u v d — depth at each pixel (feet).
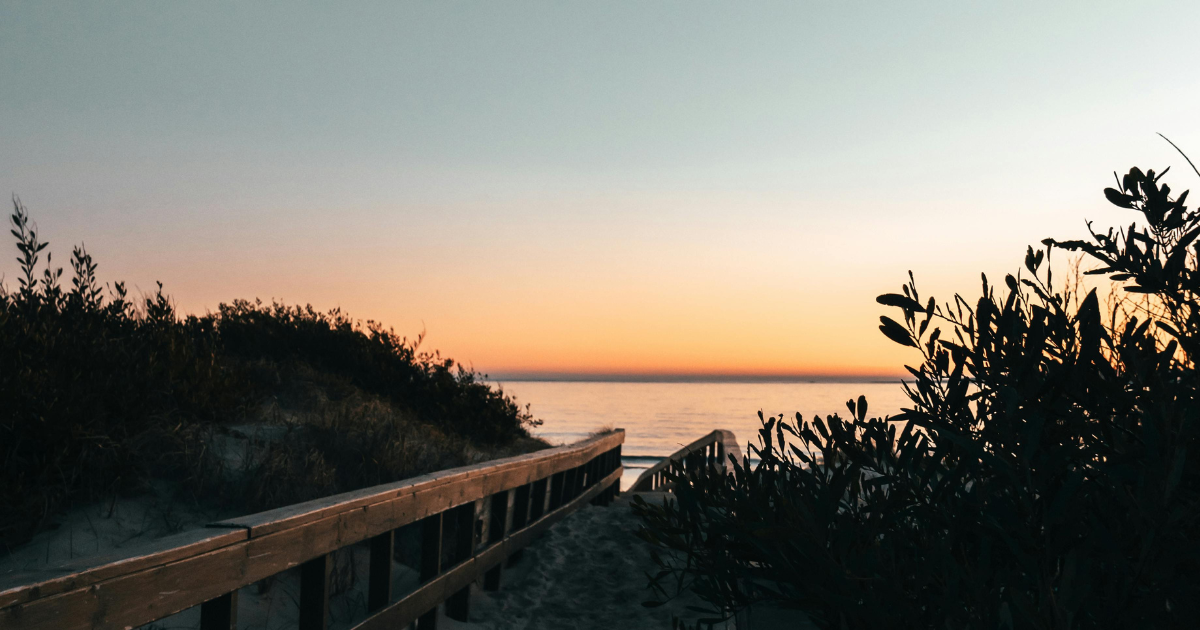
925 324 6.46
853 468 6.78
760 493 7.18
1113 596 4.99
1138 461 5.09
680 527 8.49
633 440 271.49
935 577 6.07
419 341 33.27
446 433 28.45
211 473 15.07
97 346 18.07
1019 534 5.29
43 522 12.47
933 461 6.38
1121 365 6.07
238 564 8.16
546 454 20.45
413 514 12.44
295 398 23.82
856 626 5.76
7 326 16.58
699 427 361.51
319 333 30.37
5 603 5.50
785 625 8.81
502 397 33.76
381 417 22.90
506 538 17.38
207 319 27.45
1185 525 4.79
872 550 6.11
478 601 16.69
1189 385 5.46
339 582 13.60
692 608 7.95
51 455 13.19
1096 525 5.01
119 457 14.08
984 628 5.08
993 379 6.07
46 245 19.95
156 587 6.99
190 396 17.85
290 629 11.92
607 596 17.21
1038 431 5.24
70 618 6.05
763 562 7.32
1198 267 5.60
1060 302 6.24
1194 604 4.59
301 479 16.02
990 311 6.10
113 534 12.94
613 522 23.99
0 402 13.00
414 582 15.23
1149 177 5.64
